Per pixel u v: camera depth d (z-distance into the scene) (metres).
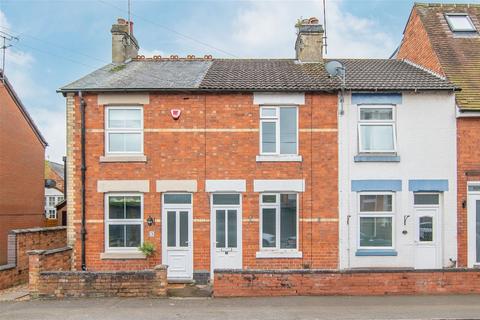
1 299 12.02
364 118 15.15
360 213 14.86
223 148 14.95
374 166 14.87
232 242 14.88
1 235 18.56
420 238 14.85
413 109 14.99
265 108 15.12
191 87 14.86
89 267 14.70
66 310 10.55
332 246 14.74
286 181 14.82
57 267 13.48
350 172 14.86
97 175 14.88
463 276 11.87
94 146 14.95
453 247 14.66
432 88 14.83
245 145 14.95
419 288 11.81
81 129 14.92
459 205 14.74
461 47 17.17
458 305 10.74
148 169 14.91
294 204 15.01
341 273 11.76
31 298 11.76
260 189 14.80
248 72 16.81
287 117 15.17
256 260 14.72
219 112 15.02
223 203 14.95
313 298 11.44
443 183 14.77
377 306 10.67
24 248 14.80
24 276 14.71
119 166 14.91
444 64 16.27
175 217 14.94
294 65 17.77
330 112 15.00
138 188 14.83
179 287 13.23
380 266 14.65
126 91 14.84
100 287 11.77
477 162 14.82
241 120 14.99
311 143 14.94
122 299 11.55
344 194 14.81
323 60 18.31
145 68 17.33
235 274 11.73
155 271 11.81
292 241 14.92
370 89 14.84
